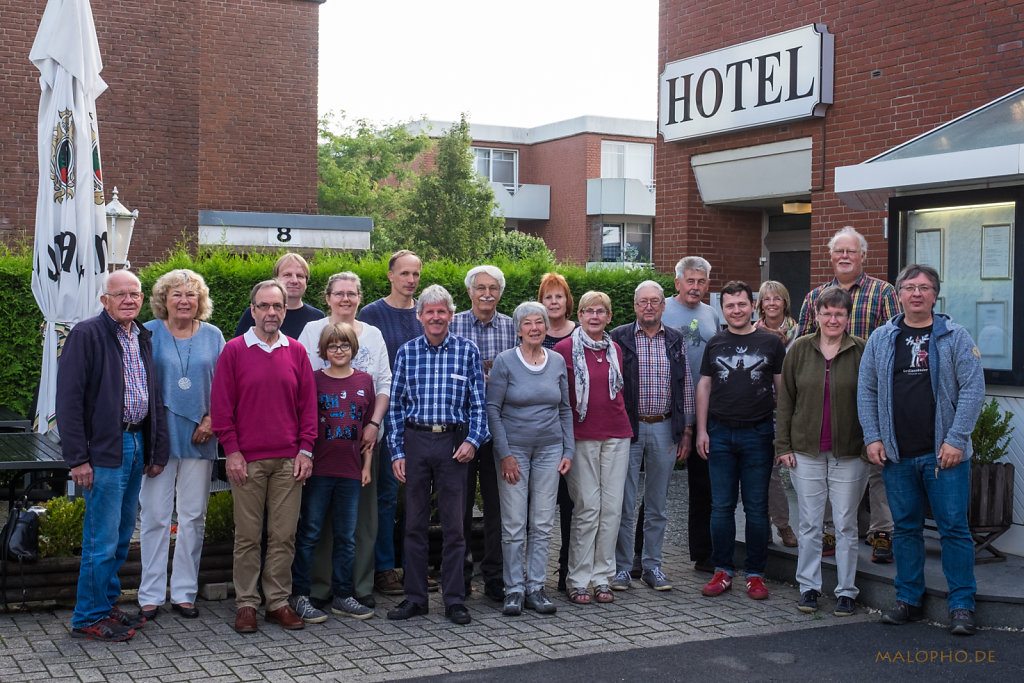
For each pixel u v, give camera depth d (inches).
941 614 236.1
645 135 1573.6
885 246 397.7
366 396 237.1
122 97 669.3
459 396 236.2
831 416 243.3
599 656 211.0
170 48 681.6
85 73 278.1
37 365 395.5
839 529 244.8
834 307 242.1
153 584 228.7
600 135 1545.3
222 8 799.1
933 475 230.5
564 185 1579.7
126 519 221.1
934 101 382.9
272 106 818.2
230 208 805.9
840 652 214.5
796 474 249.1
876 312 261.7
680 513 361.1
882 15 399.9
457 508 236.2
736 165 464.4
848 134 414.3
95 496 210.4
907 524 235.5
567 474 253.0
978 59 368.2
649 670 202.7
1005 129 269.3
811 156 429.4
